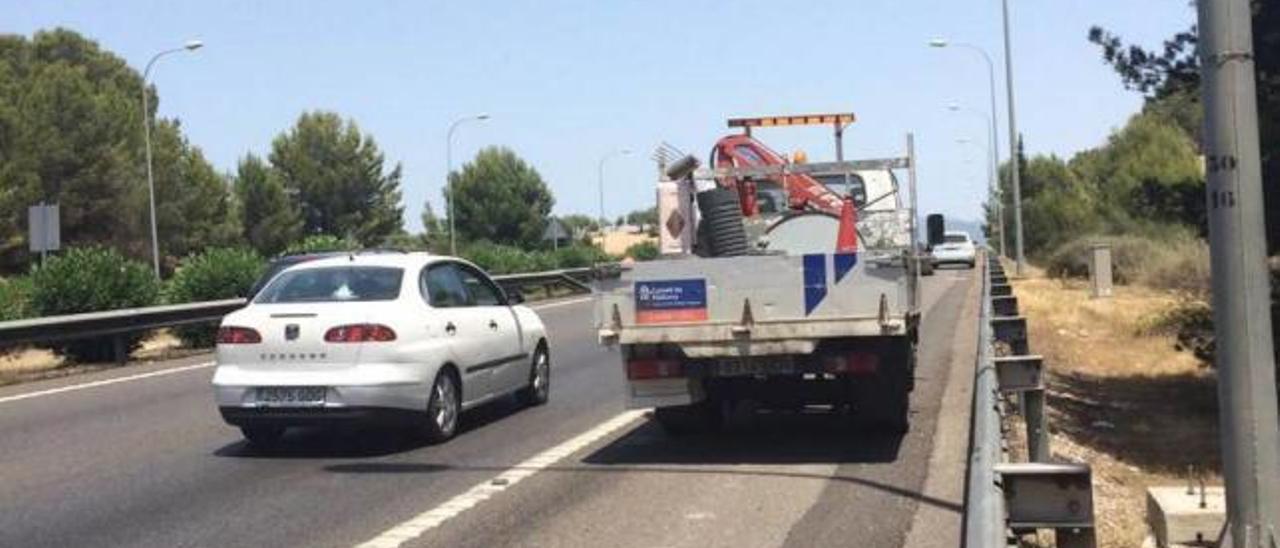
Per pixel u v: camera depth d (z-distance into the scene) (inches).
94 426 499.8
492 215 3789.4
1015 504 203.9
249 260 1027.9
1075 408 566.9
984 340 363.9
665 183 482.9
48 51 3437.5
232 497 352.2
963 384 572.4
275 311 422.9
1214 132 235.3
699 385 405.1
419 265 455.2
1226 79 233.5
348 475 382.9
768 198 518.3
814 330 384.2
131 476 385.7
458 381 454.6
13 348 840.3
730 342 390.0
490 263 1710.1
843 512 321.4
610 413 510.6
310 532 308.5
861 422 422.0
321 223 3934.5
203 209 3073.3
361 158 3961.6
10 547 296.5
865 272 381.7
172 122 3245.6
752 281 388.8
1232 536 236.7
